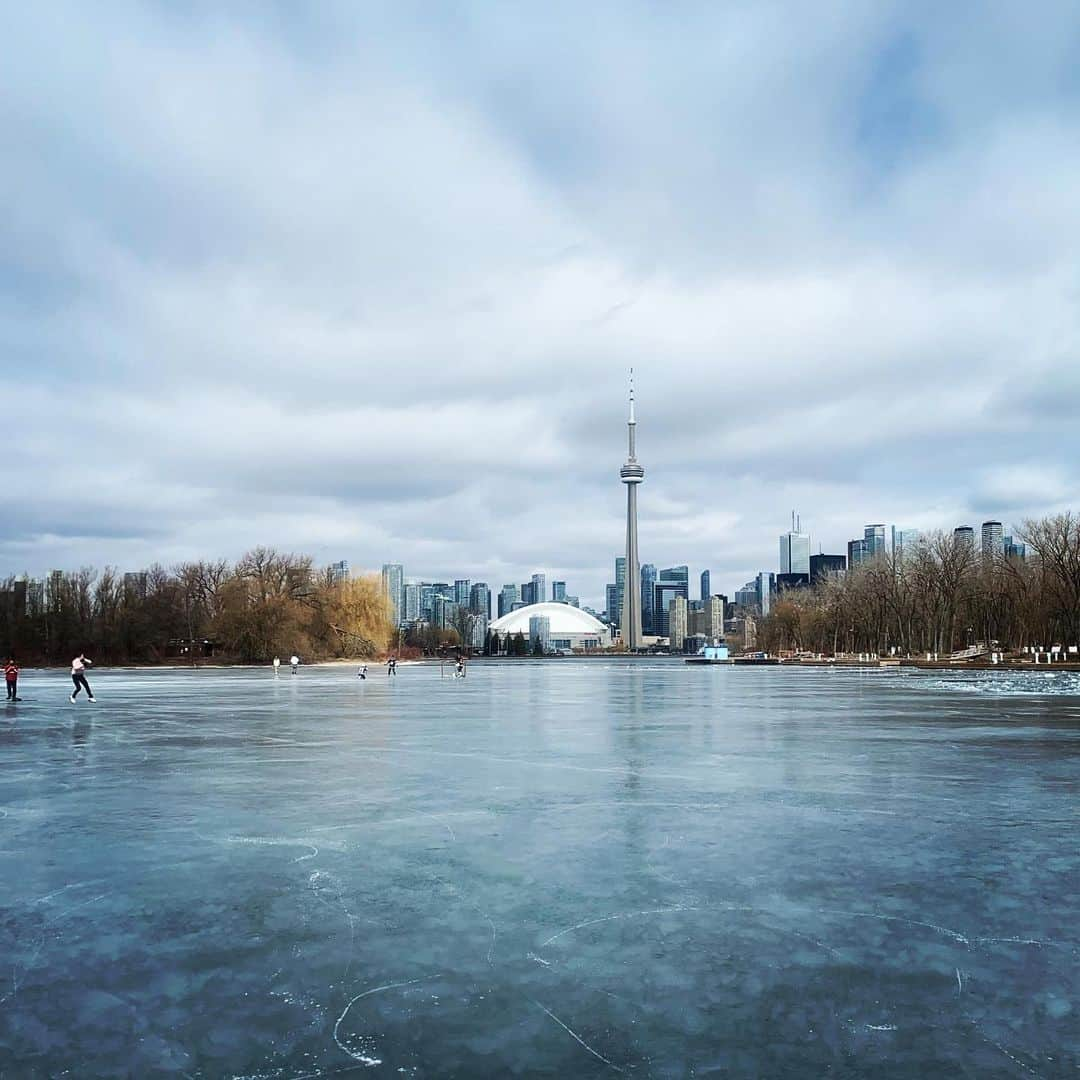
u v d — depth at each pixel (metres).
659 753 23.44
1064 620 105.31
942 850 12.55
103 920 9.66
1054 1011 7.27
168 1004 7.50
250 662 130.88
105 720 35.03
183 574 149.88
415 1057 6.56
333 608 141.75
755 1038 6.82
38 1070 6.41
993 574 120.94
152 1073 6.37
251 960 8.46
